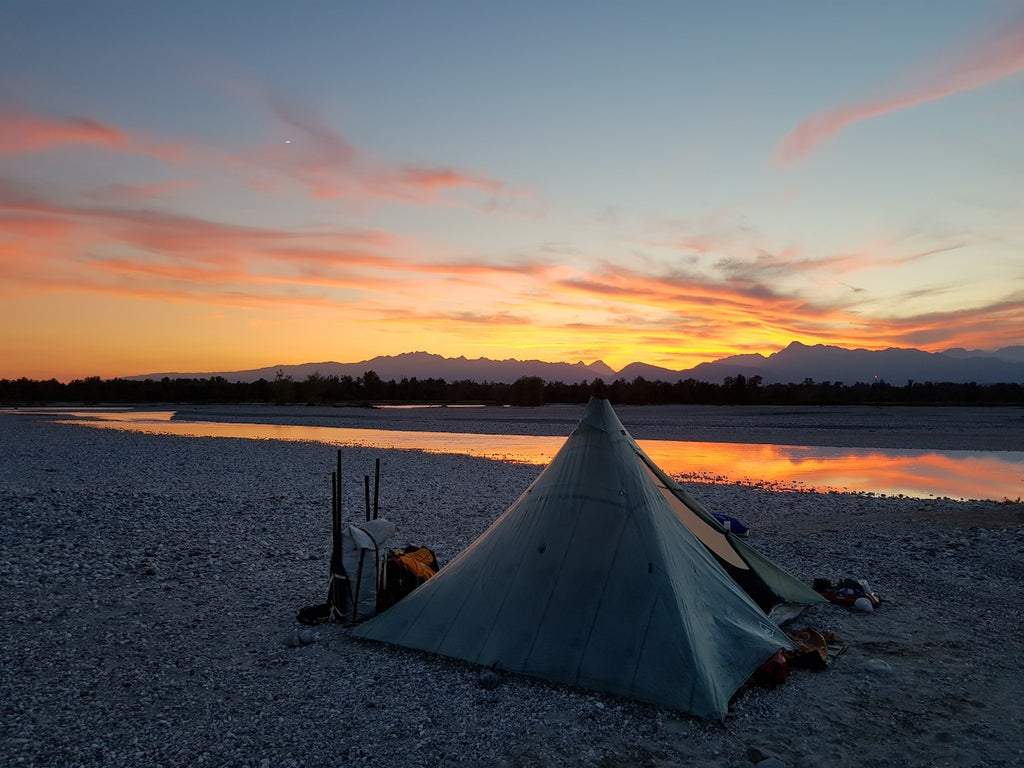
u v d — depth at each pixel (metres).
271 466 26.53
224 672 6.68
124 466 25.84
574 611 6.67
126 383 133.88
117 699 6.02
